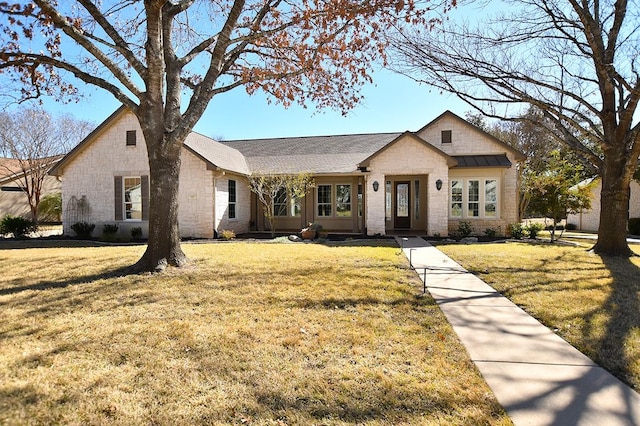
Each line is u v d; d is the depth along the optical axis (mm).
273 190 15055
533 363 3246
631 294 5473
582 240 13945
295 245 11734
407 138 14523
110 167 15086
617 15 9125
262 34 7445
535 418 2410
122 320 4352
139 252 9969
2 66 6840
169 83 7633
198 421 2404
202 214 14336
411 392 2750
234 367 3154
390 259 8711
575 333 3953
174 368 3137
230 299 5227
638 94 8250
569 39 9367
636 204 18719
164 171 7285
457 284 6250
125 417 2445
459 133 16234
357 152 17938
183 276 6648
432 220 14336
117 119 14938
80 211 15289
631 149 8898
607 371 3094
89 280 6434
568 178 13281
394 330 4043
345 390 2781
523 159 15734
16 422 2371
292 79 9508
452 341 3742
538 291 5703
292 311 4691
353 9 6773
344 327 4125
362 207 16234
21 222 15008
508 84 9367
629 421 2365
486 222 15242
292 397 2689
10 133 20422
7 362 3232
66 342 3680
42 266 7816
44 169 21422
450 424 2357
